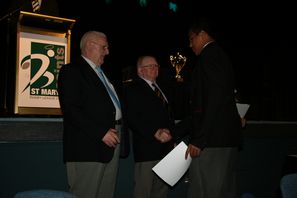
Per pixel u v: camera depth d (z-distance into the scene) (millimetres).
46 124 2135
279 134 3287
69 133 2004
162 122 2498
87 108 1997
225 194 2045
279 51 5254
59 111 2709
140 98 2498
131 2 5504
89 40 2154
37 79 2629
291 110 5156
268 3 5215
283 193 1445
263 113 5203
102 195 2121
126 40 5496
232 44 5316
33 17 2617
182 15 5656
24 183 2080
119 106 2217
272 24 5258
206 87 1907
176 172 2012
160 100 2574
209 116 1877
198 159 2006
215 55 1979
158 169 1998
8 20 2746
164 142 2430
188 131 2477
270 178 3262
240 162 3061
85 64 2086
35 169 2119
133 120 2451
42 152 2145
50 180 2176
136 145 2479
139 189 2451
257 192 3180
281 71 5250
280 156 3332
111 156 2004
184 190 2812
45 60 2678
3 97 2939
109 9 5375
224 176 2012
